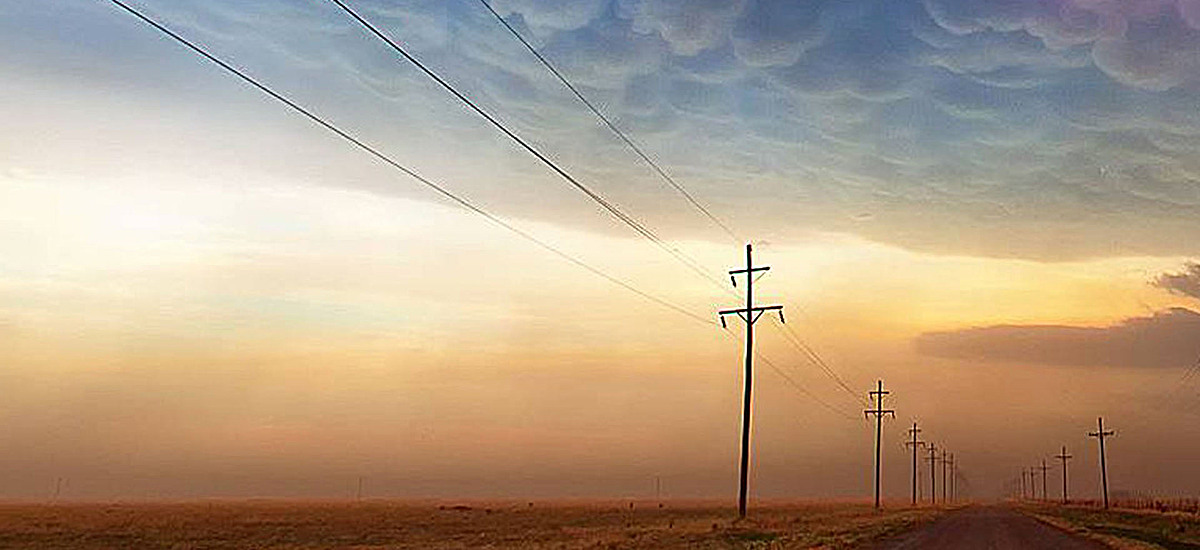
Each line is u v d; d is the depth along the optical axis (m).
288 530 85.00
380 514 133.75
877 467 131.25
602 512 141.25
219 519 112.50
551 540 60.66
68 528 88.50
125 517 121.38
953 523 81.75
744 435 64.81
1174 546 51.34
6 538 72.00
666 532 64.62
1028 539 55.56
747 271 64.31
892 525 74.88
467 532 79.00
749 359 64.56
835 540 51.88
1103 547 48.28
